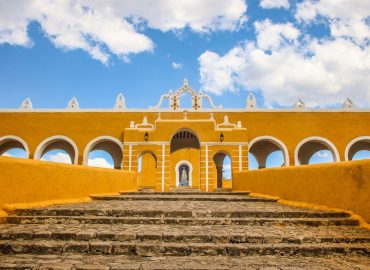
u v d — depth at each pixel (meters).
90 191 10.65
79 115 20.94
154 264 3.90
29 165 7.51
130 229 5.39
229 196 11.99
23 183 7.26
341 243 4.85
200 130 18.83
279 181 10.21
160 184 18.14
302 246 4.57
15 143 23.02
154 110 21.20
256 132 20.38
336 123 20.27
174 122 19.03
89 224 5.95
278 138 20.22
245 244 4.73
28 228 5.38
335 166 7.32
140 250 4.48
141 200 10.48
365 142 22.09
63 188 8.95
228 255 4.47
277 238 4.89
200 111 21.12
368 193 6.20
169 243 4.70
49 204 7.98
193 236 4.91
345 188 6.90
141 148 18.80
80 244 4.52
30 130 20.55
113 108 21.14
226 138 18.70
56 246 4.46
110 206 7.89
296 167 9.13
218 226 5.90
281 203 9.48
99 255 4.36
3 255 4.27
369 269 3.77
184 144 25.84
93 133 20.62
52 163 8.47
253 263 4.02
